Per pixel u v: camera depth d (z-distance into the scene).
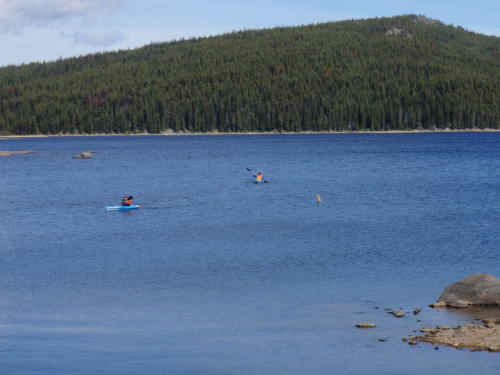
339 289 62.59
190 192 152.12
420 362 42.91
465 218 105.44
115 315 55.41
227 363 43.69
